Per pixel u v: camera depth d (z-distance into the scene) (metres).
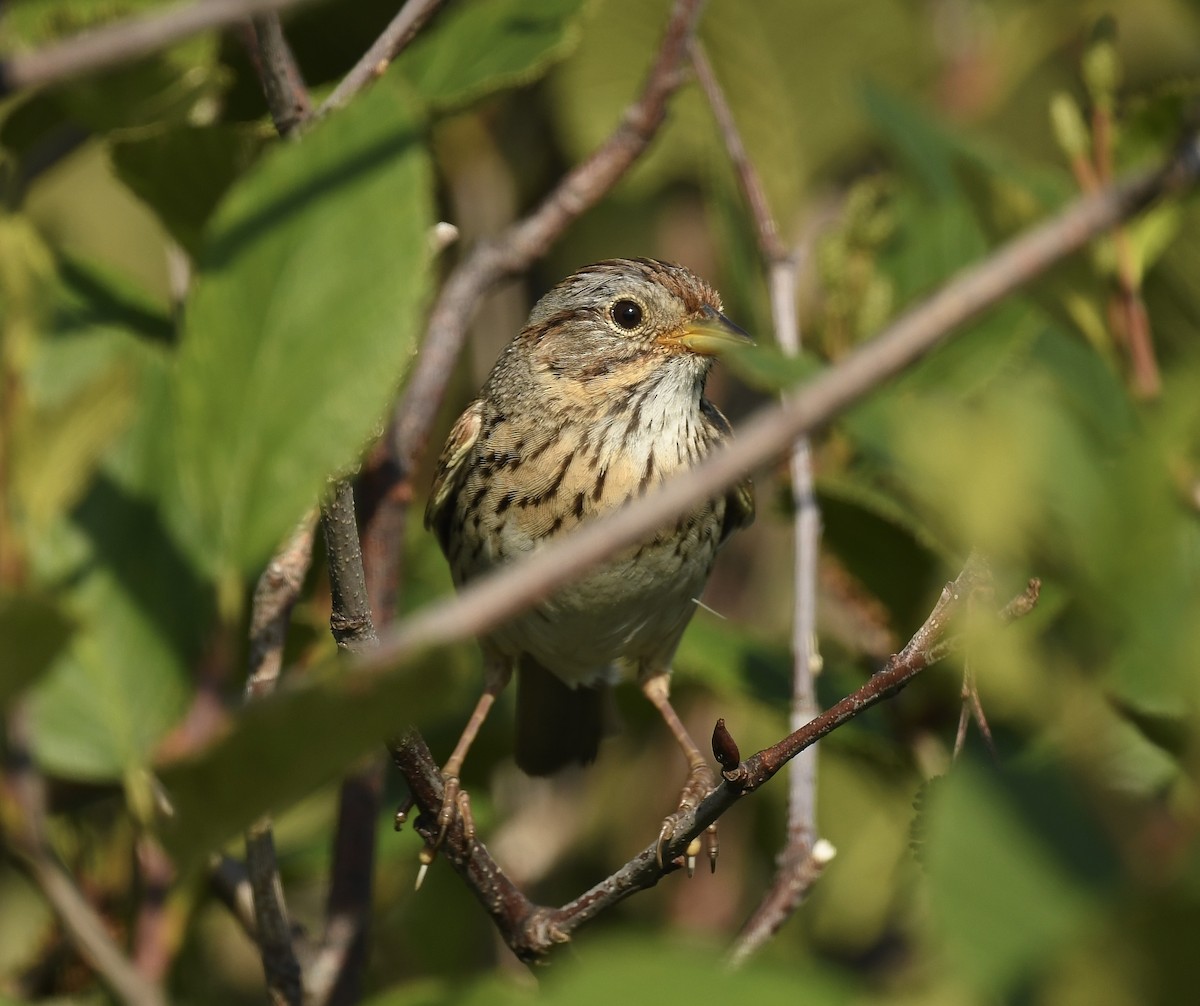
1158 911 3.60
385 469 9.24
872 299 10.54
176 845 4.89
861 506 9.10
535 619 10.33
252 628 7.58
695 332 10.91
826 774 11.99
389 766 10.68
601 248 14.83
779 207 12.52
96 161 13.92
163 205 7.84
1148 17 14.59
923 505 4.95
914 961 9.97
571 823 12.27
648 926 11.69
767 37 13.02
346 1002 8.23
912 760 9.43
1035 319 9.38
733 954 7.91
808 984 4.01
